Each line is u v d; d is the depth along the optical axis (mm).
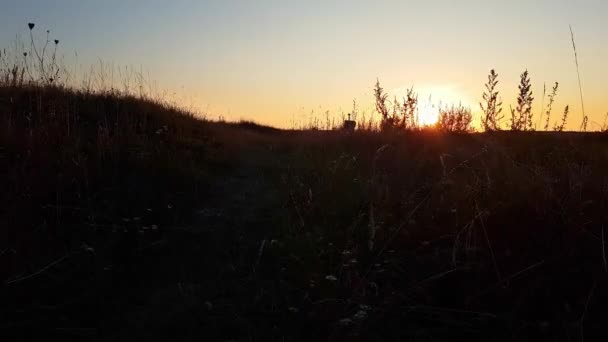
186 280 3654
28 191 4539
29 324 2916
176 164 6426
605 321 2658
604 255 2955
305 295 3186
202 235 4598
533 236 3391
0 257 3451
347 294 3148
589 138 6602
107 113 8055
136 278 3678
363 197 4820
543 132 7133
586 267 3023
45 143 5566
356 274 3273
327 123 11805
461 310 2893
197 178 6320
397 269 3422
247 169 7887
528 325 2768
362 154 7199
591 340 2615
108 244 4066
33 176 4758
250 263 3902
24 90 7797
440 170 5785
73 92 8641
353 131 9977
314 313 2955
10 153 5242
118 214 4746
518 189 3951
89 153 5887
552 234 3359
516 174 4293
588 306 2771
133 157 6070
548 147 6168
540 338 2701
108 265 3746
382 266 3514
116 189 5223
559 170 4461
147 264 3916
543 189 3791
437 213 4133
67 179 4996
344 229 4254
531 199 3723
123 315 3158
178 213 5113
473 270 3209
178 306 3238
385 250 3725
